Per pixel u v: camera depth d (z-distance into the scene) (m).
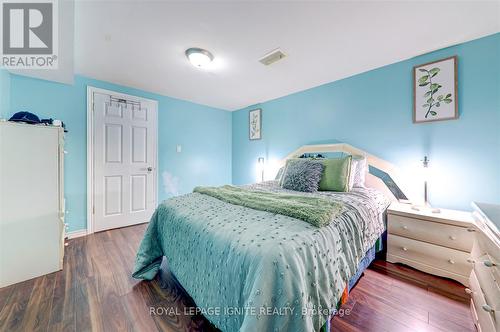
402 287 1.54
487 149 1.74
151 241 1.70
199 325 1.18
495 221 0.91
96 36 1.76
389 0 1.37
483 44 1.75
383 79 2.31
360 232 1.38
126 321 1.21
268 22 1.59
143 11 1.47
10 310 1.29
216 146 4.14
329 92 2.79
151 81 2.78
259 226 1.06
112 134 2.85
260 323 0.72
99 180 2.75
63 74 2.33
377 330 1.15
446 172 1.93
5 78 2.03
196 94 3.31
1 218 1.56
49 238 1.74
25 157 1.66
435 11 1.46
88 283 1.58
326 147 2.77
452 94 1.88
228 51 2.01
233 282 0.90
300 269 0.82
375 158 2.35
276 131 3.51
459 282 1.57
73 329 1.15
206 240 1.11
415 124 2.10
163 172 3.39
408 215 1.79
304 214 1.15
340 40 1.82
